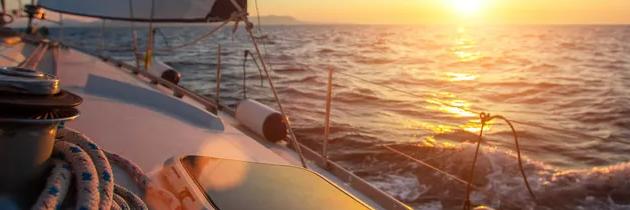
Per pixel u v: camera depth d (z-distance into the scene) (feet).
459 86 62.64
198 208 5.31
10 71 3.62
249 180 6.25
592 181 20.13
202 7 12.66
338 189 6.53
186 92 18.49
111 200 3.97
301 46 139.44
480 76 74.43
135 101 13.78
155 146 9.77
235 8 11.89
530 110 45.96
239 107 15.01
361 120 33.73
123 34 183.83
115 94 14.23
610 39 202.08
